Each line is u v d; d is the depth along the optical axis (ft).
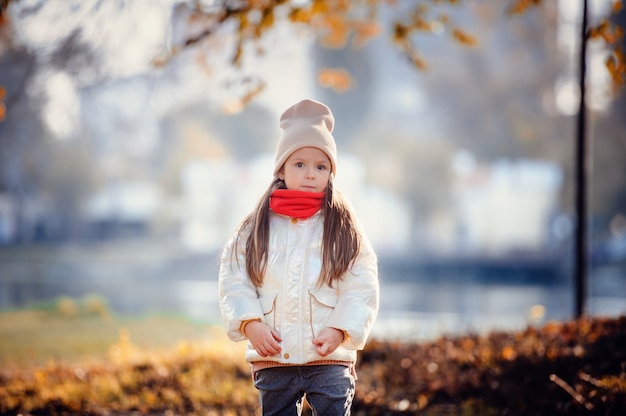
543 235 161.17
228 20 23.25
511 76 164.96
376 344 23.12
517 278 122.11
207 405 19.01
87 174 185.06
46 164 152.46
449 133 175.83
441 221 174.60
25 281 106.22
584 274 24.70
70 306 46.73
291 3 22.91
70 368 23.18
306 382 11.32
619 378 16.81
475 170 170.60
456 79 172.45
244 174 181.78
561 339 20.35
